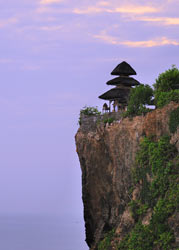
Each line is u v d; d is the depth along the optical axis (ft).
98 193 434.71
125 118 398.62
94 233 436.76
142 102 396.78
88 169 442.91
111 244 387.96
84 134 449.06
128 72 464.65
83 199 454.81
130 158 385.91
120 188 399.24
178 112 342.03
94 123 441.27
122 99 453.99
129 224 369.91
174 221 320.29
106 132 419.95
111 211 416.05
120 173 399.85
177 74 388.16
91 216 446.19
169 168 337.93
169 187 333.62
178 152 337.93
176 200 322.55
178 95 358.23
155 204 344.90
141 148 369.50
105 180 425.69
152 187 347.36
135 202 366.22
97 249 424.46
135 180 371.97
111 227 416.05
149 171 356.38
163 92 370.32
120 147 400.06
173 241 317.83
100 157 430.61
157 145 353.92
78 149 456.86
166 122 353.10
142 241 342.23
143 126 375.45
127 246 358.02
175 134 342.85
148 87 403.75
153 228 336.29
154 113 367.25
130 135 388.37
